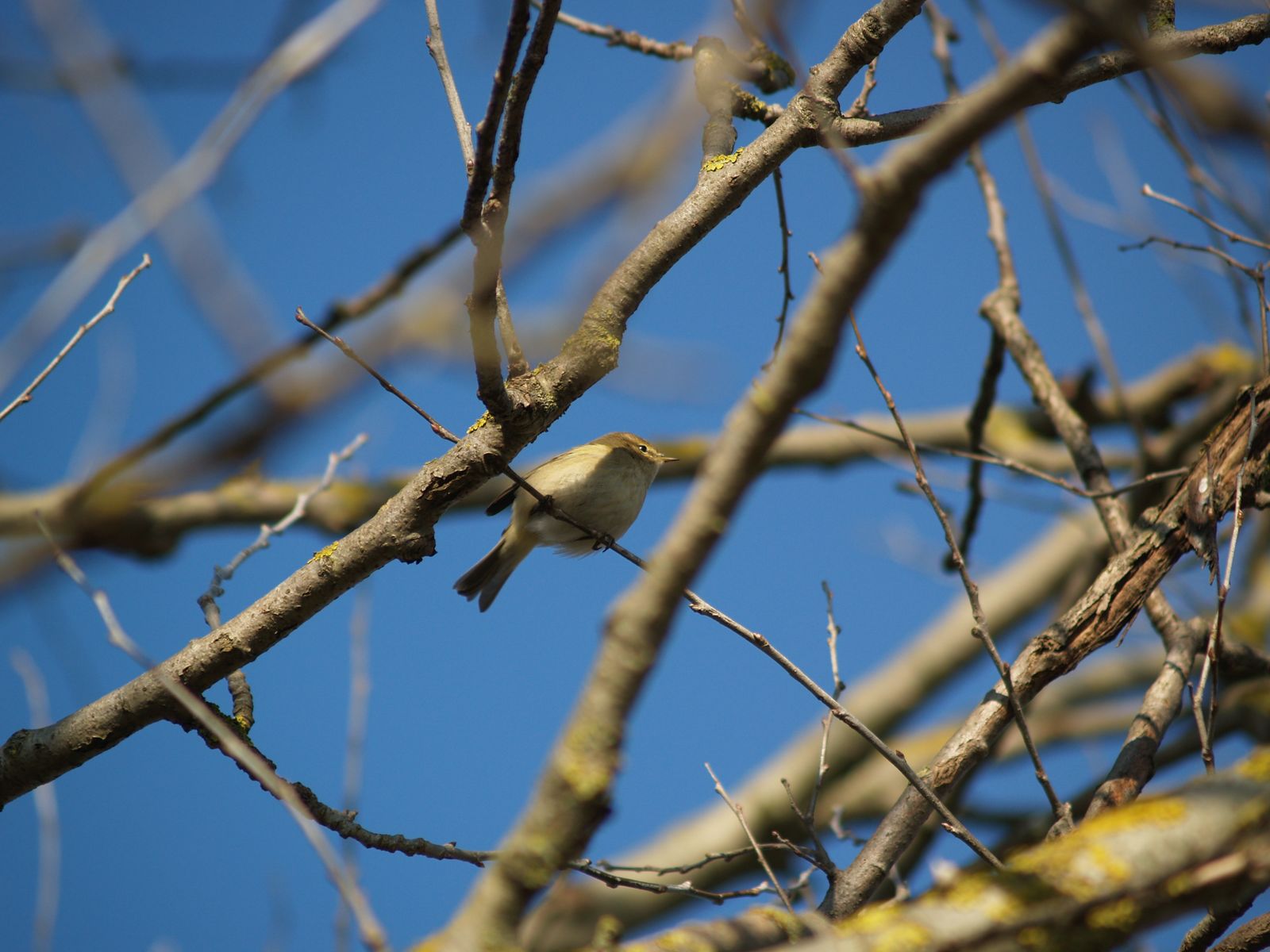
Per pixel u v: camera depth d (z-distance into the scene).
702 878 19.84
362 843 7.64
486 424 7.70
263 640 7.87
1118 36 2.74
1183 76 2.56
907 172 3.40
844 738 21.36
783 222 9.04
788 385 3.68
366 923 4.46
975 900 4.96
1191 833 5.10
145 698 7.83
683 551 3.91
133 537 4.18
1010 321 12.17
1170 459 14.38
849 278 3.55
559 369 7.59
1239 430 8.52
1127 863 5.00
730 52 9.15
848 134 8.12
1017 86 3.31
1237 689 14.29
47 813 8.35
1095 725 21.64
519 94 5.90
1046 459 19.81
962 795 12.24
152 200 3.65
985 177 13.06
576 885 12.11
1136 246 11.25
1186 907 4.99
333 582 7.77
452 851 7.65
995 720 8.04
